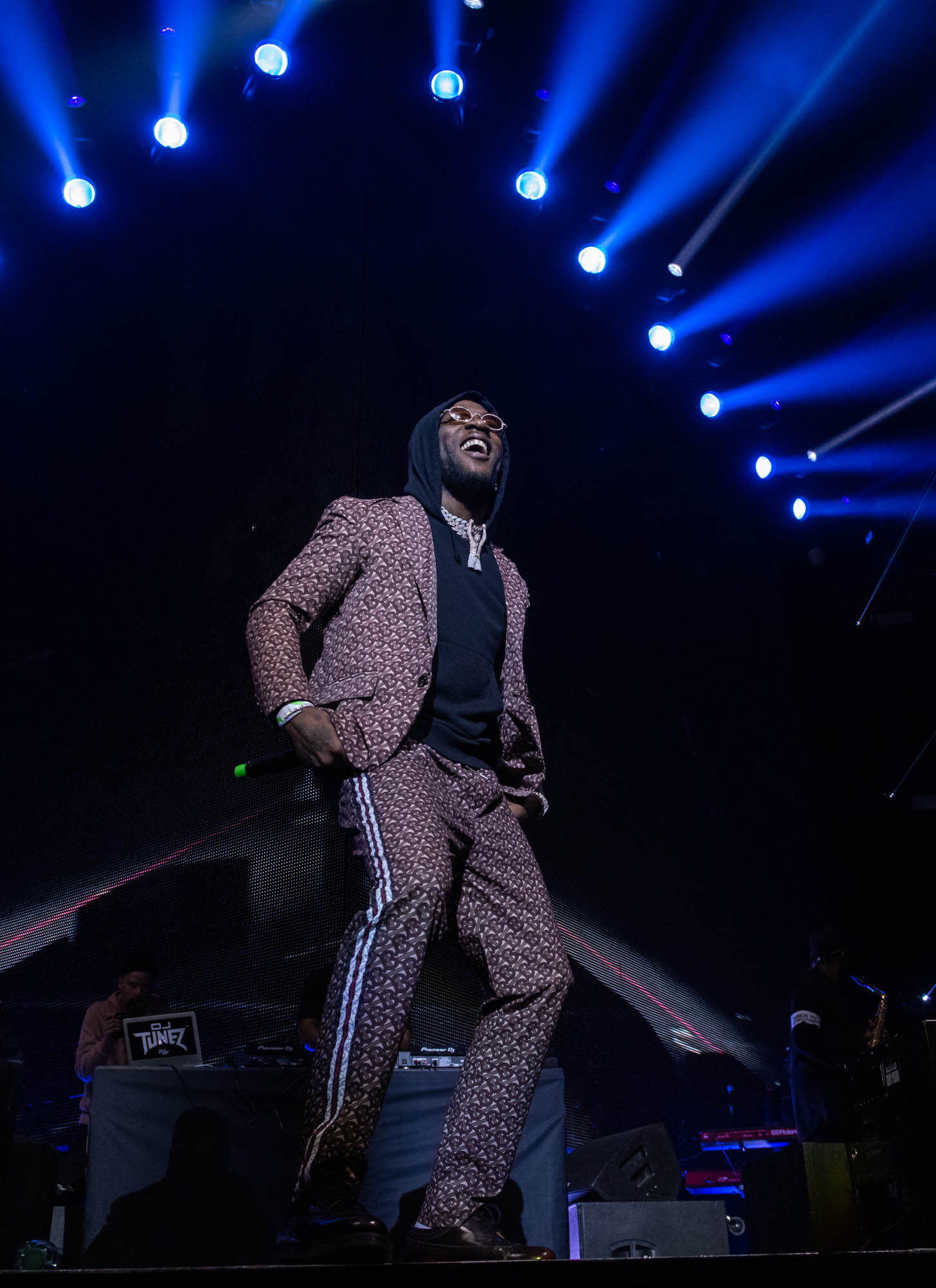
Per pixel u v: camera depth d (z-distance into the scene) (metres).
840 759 6.44
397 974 1.65
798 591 6.78
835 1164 2.45
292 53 5.48
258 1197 2.21
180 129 5.35
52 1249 2.32
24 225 5.25
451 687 1.95
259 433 5.18
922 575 6.72
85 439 5.12
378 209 5.65
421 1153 2.27
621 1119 4.81
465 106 5.82
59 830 4.54
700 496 6.44
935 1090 1.98
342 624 1.95
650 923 5.30
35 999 4.29
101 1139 2.19
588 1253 2.57
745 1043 5.25
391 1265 1.07
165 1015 2.59
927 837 6.26
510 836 1.94
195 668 4.79
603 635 5.75
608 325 6.29
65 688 4.74
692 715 5.88
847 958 4.79
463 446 2.19
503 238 6.00
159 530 5.02
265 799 4.58
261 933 4.38
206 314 5.37
